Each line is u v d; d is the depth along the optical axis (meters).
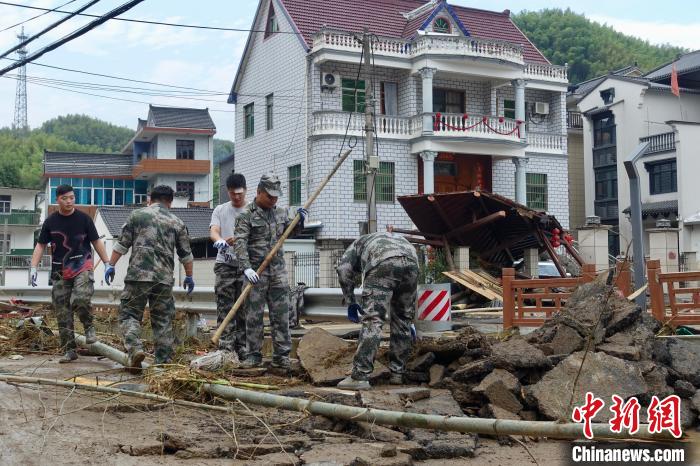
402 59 29.98
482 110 32.50
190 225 34.44
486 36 35.38
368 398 6.25
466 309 17.62
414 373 7.42
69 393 6.59
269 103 32.50
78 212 9.37
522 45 33.34
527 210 18.12
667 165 37.09
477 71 30.67
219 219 8.88
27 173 89.25
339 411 5.68
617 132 39.59
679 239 35.53
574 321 7.71
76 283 9.23
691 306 10.01
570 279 10.50
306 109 29.55
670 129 39.25
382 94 30.84
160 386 6.41
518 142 30.98
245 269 7.84
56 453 4.88
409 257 7.39
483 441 5.93
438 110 31.77
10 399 6.60
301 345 8.09
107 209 36.16
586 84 45.28
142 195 55.97
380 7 33.66
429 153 29.34
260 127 33.12
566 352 7.52
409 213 19.48
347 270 7.70
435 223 19.50
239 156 34.78
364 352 7.11
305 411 5.84
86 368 8.81
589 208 41.34
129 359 7.85
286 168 31.14
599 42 78.69
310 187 29.30
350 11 32.59
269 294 8.11
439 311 8.69
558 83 33.72
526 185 32.94
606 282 8.43
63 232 9.25
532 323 10.72
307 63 29.56
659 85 38.84
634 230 10.72
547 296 10.64
